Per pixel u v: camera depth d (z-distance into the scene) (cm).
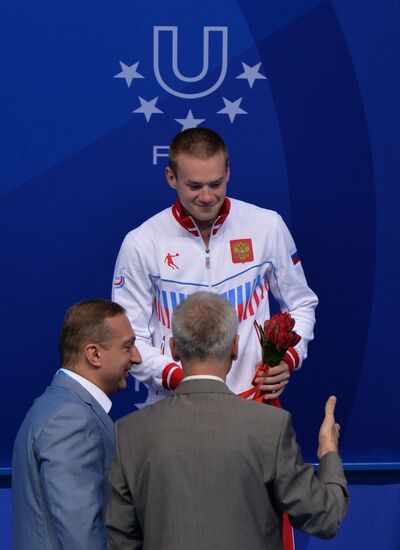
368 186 1573
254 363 1338
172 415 960
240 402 964
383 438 1614
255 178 1572
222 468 935
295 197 1574
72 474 993
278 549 970
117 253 1589
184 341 977
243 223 1356
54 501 984
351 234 1581
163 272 1338
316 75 1555
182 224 1329
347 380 1603
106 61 1552
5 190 1570
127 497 971
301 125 1563
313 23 1547
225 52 1552
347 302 1593
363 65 1554
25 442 1031
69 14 1543
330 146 1566
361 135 1564
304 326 1363
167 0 1542
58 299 1595
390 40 1551
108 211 1580
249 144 1567
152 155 1570
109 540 994
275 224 1366
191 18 1546
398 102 1560
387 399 1606
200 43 1551
